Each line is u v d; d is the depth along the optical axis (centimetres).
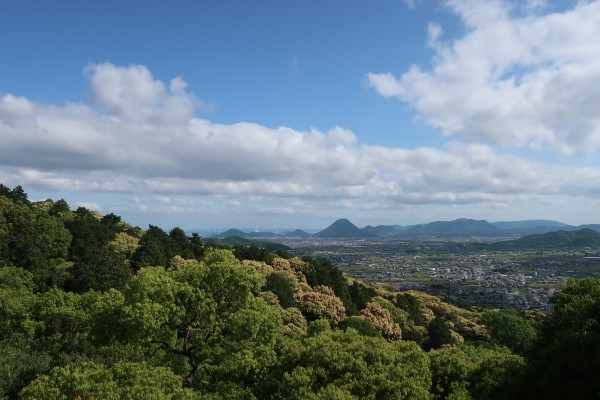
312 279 5869
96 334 2184
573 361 1509
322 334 2044
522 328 5819
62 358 2445
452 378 1842
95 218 6912
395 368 1662
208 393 1828
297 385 1630
